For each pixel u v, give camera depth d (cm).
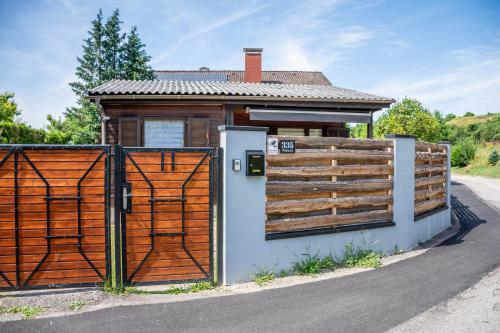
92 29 2542
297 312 462
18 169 513
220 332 409
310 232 645
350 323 430
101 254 530
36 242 518
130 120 1194
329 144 671
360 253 709
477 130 4416
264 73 2819
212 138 1235
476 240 899
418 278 596
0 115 2016
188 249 558
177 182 552
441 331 409
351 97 1243
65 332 408
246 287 559
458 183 2306
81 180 525
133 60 2472
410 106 2738
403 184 794
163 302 495
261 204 594
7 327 419
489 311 461
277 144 614
